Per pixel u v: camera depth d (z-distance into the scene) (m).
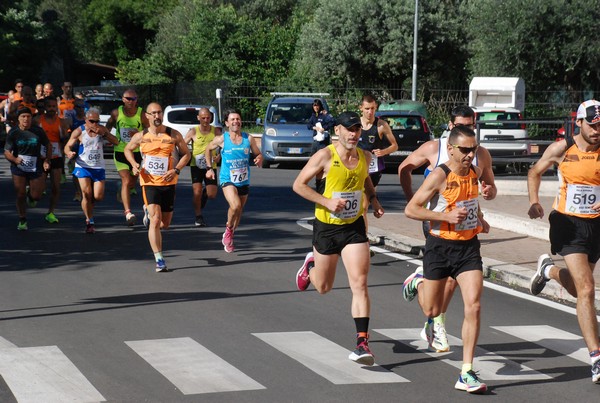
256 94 53.88
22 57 75.56
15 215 22.47
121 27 102.69
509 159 27.14
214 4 77.12
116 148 20.11
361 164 10.34
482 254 17.05
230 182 17.22
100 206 24.41
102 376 9.52
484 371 9.95
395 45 56.09
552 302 13.69
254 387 9.19
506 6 51.25
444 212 9.48
